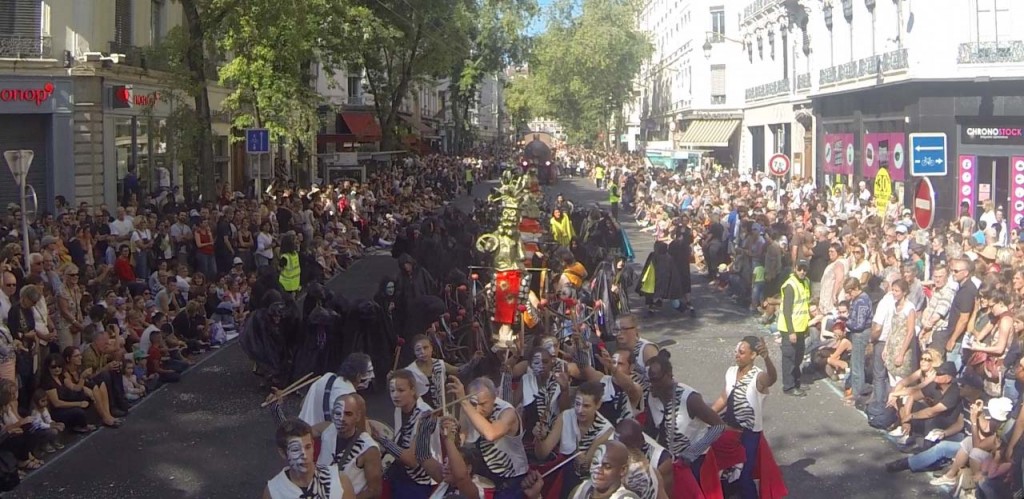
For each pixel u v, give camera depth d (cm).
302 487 577
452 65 5256
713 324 1831
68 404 1163
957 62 2734
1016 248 1566
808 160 4075
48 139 2641
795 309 1309
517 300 1302
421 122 7856
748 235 2045
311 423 727
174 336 1548
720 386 1346
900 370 1115
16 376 1148
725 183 3700
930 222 1466
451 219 2167
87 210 2228
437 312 1281
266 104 3156
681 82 7056
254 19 2502
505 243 1330
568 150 9181
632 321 850
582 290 1434
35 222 1942
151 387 1398
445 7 4622
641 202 3994
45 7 2592
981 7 2738
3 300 1198
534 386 792
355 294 2244
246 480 1019
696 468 751
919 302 1333
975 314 1177
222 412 1275
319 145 5116
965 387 1023
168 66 2792
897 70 2909
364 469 659
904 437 1073
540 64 7288
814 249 1828
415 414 702
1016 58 2688
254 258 2198
